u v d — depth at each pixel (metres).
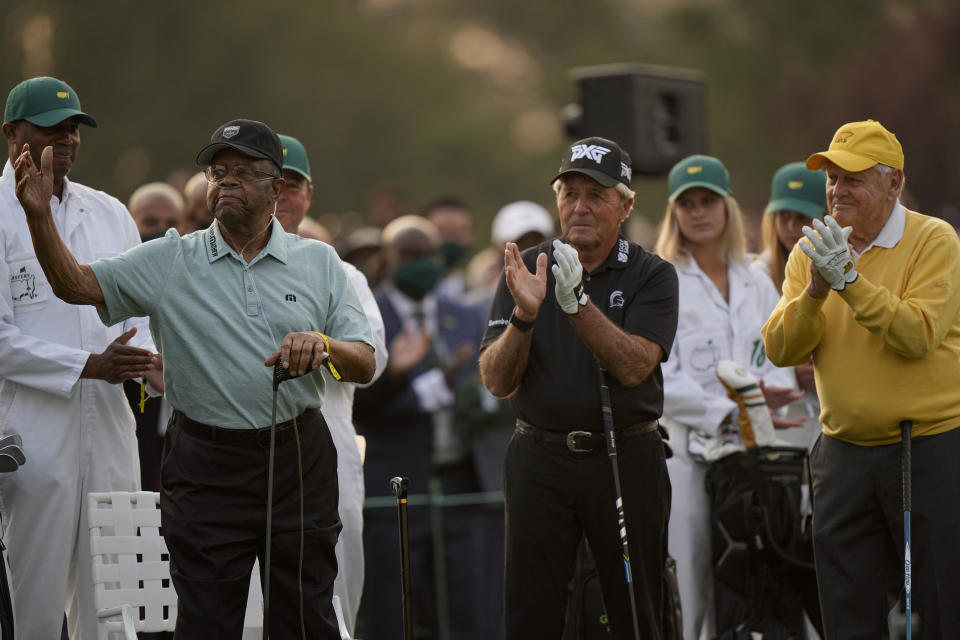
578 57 128.62
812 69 124.62
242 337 17.89
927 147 113.81
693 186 25.03
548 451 20.11
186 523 17.77
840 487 20.45
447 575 31.02
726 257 25.59
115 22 114.62
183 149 112.81
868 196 19.97
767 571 23.80
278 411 17.91
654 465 20.19
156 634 22.33
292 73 119.44
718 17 127.31
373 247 35.81
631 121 34.50
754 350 25.34
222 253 18.02
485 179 120.19
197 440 17.89
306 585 18.16
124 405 21.84
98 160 110.81
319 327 18.41
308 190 24.11
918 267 19.95
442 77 125.50
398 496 18.08
